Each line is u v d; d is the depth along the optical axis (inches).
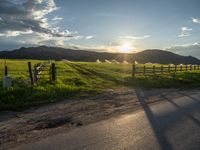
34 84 701.3
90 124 372.5
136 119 400.5
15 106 504.4
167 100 599.5
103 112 458.6
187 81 1112.2
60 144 284.4
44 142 292.4
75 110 478.6
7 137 317.4
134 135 315.9
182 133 324.5
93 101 580.1
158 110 472.7
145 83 959.0
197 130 338.0
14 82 712.4
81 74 1274.6
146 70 1291.8
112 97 642.8
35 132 337.1
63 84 762.8
